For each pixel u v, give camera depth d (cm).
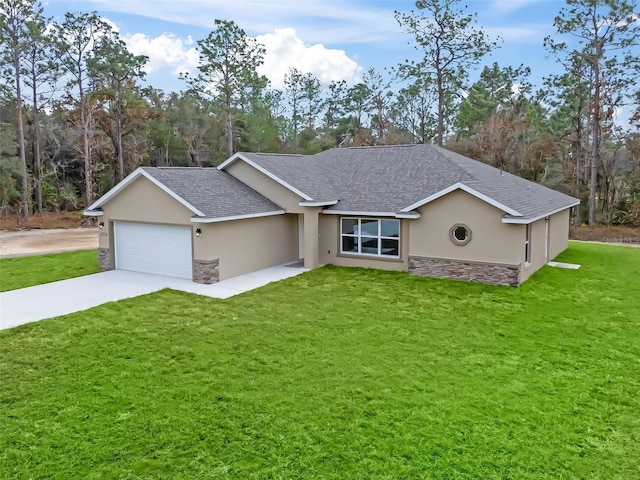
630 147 4000
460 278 1669
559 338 1104
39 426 721
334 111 6419
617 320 1237
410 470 621
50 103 4328
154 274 1819
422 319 1239
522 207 1644
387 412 761
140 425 723
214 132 5369
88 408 775
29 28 3953
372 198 1925
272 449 664
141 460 640
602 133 4091
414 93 5269
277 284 1630
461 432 706
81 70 4331
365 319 1238
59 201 4647
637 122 3791
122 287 1603
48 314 1291
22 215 4141
